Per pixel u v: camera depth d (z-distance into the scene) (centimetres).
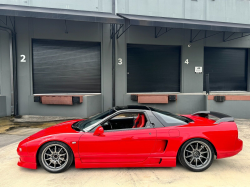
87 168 346
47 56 927
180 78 1044
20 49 890
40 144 321
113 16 770
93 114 901
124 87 970
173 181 300
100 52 965
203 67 1066
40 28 895
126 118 404
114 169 343
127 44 991
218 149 331
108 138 324
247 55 1112
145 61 1016
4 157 402
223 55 1097
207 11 1021
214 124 349
